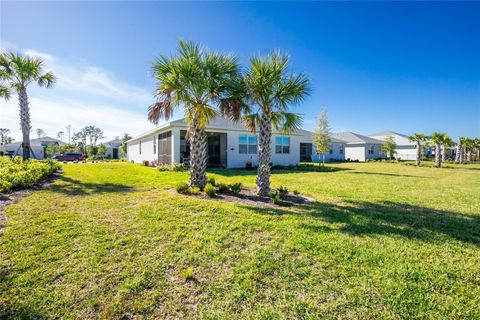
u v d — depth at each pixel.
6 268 2.61
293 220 4.47
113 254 2.99
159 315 2.01
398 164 24.94
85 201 5.70
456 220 4.72
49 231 3.66
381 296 2.29
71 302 2.12
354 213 5.09
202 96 7.03
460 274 2.71
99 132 64.69
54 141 43.50
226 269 2.72
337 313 2.06
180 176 11.25
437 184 9.88
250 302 2.19
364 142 33.47
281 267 2.77
